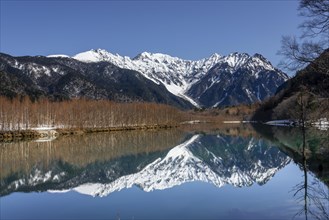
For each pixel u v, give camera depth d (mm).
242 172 47375
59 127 127562
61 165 58844
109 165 59500
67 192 37062
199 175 46562
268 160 56281
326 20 18500
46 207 30156
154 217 25438
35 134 109188
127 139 108000
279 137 90562
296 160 45531
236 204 27797
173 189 35656
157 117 186250
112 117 158000
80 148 82250
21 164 59000
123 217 25875
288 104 119125
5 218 26984
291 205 26156
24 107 118188
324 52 19547
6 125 110438
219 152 75750
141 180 44125
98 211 28141
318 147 48281
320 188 30641
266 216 23922
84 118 142375
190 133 136000
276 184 34875
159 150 80188
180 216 25297
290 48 20000
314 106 35344
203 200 29906
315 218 22625
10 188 40094
